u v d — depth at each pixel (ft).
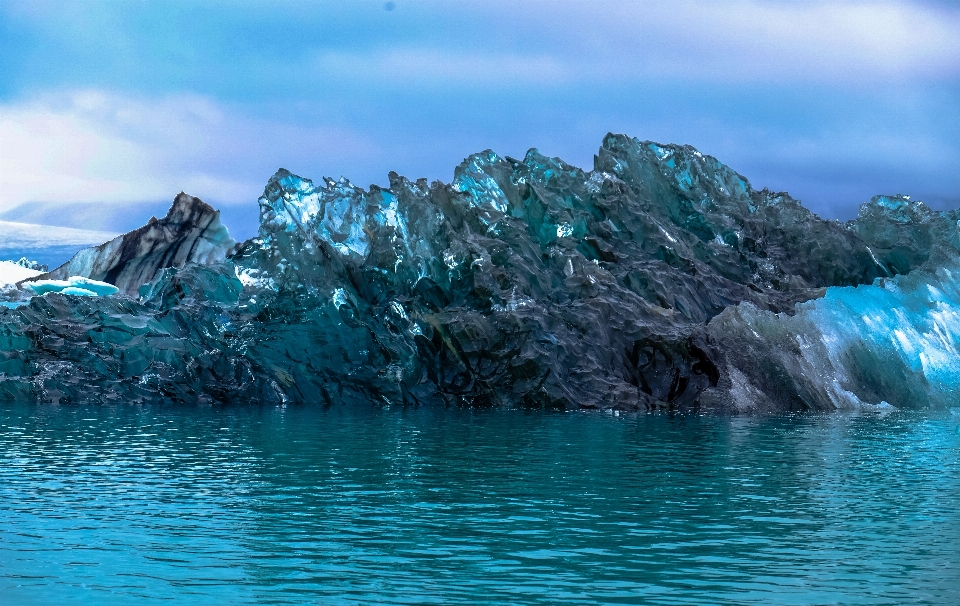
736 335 155.53
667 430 113.19
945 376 163.02
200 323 156.97
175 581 42.04
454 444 96.02
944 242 192.03
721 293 169.48
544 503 62.18
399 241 161.27
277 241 159.53
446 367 152.15
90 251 201.46
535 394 146.82
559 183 184.14
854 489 69.21
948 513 59.77
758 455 89.51
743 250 182.91
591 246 171.83
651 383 151.64
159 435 101.24
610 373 151.02
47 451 86.74
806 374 152.76
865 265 187.62
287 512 58.03
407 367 150.92
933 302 176.65
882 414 142.51
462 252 158.71
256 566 44.75
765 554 48.24
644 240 175.94
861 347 162.20
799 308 165.58
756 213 193.57
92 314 157.89
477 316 152.25
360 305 158.20
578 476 74.33
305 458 83.56
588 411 143.23
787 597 40.47
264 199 163.22
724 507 61.46
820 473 77.41
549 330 152.35
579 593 40.75
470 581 42.45
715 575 43.93
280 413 132.57
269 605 38.63
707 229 184.24
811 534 53.16
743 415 139.03
